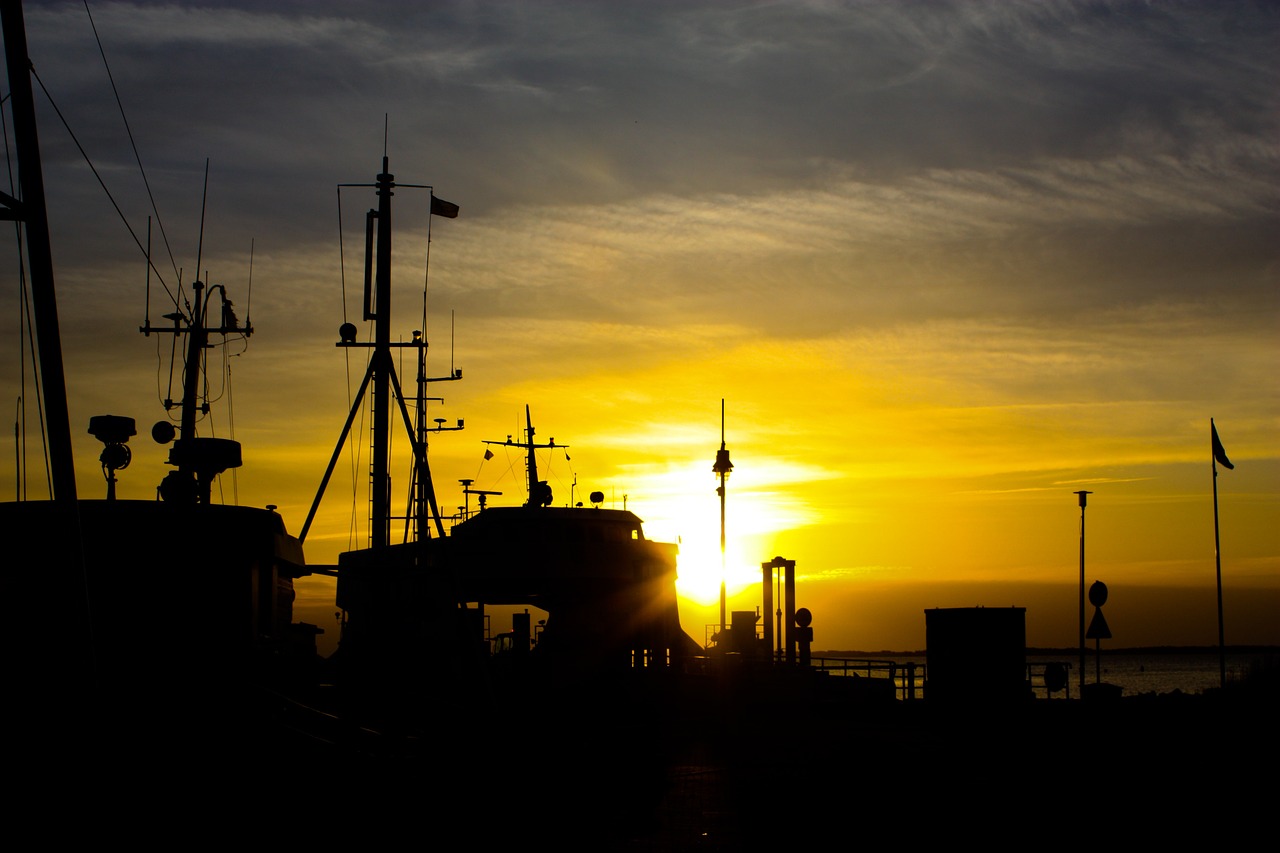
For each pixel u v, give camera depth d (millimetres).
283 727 16344
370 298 25156
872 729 31000
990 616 33812
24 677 16328
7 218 14773
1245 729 27719
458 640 21000
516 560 32156
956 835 15633
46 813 14195
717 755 24984
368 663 19703
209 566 17812
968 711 33281
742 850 14758
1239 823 16406
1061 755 24531
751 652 41656
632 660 35250
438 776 16750
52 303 14938
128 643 17266
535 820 16844
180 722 16281
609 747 24703
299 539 24438
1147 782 20375
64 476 14766
